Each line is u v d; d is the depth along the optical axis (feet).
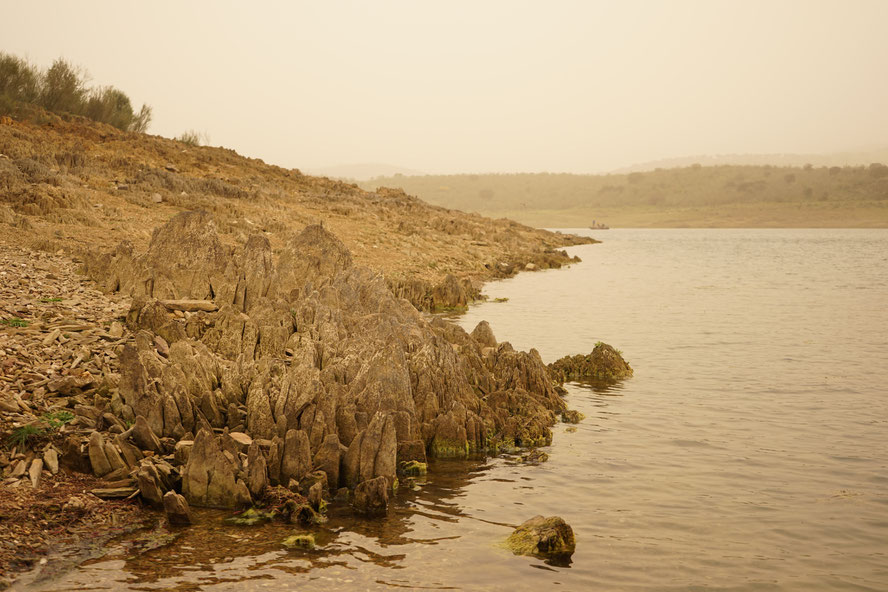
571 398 53.11
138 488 31.37
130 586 24.70
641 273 161.07
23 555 26.02
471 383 50.47
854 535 30.32
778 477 36.88
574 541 29.17
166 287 58.18
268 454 34.91
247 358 47.11
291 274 64.85
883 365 64.13
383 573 26.58
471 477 37.32
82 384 38.73
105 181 118.21
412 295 96.68
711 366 63.87
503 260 157.79
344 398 39.47
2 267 60.64
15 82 162.20
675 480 36.58
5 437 32.65
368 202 174.60
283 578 25.85
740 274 161.27
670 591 25.82
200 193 127.65
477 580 26.30
